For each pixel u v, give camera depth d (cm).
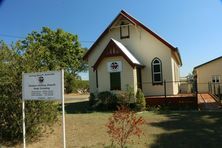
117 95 2405
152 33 2697
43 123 1369
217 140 1277
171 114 2003
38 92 1109
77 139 1345
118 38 2817
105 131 1477
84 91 6544
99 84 2527
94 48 2864
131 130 1201
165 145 1219
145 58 2733
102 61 2527
